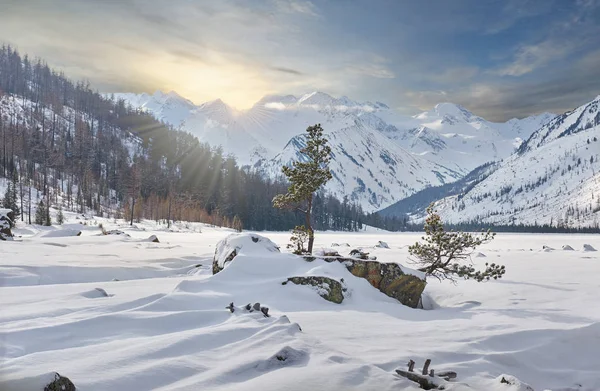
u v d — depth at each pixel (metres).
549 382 6.90
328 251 20.23
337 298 12.47
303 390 4.96
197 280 12.65
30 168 103.25
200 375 5.41
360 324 9.55
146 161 147.88
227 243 16.42
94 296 10.97
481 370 6.80
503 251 42.19
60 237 40.09
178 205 109.00
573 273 21.45
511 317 11.02
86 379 4.88
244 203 132.88
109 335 7.11
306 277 12.95
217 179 150.25
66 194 106.06
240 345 6.72
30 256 21.34
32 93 176.12
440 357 7.27
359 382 5.31
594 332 8.89
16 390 4.13
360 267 14.87
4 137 106.38
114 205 113.38
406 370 6.02
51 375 4.38
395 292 14.45
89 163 131.12
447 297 15.75
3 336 6.33
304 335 7.38
